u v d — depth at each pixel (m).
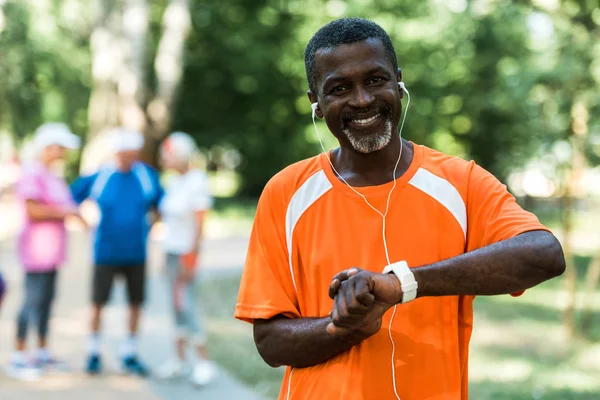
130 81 21.59
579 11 8.38
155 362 7.11
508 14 8.94
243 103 28.05
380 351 2.00
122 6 21.98
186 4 22.83
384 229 2.05
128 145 6.75
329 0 25.38
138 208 6.77
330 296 1.82
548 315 9.81
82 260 13.72
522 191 21.84
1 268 12.80
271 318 2.13
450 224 2.05
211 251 15.30
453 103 25.50
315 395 2.04
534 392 6.04
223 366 6.96
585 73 8.33
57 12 26.38
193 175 6.38
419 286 1.80
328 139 21.56
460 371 2.09
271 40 26.16
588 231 19.83
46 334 6.95
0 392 6.11
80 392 6.16
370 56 1.99
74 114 29.88
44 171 6.75
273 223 2.18
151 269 12.96
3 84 24.70
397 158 2.11
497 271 1.81
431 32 23.19
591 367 7.04
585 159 8.73
